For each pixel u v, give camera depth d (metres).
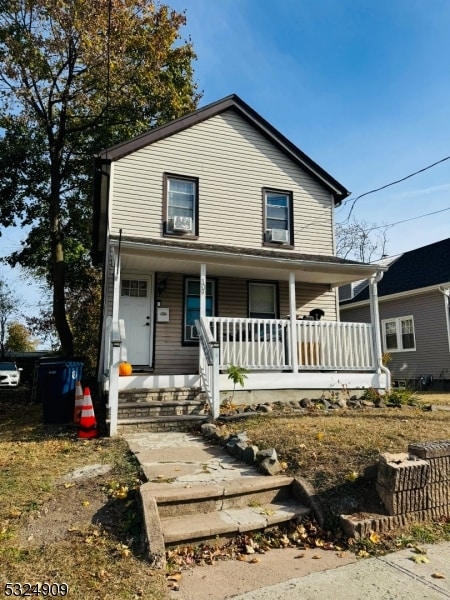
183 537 3.54
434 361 17.16
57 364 8.29
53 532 3.57
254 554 3.53
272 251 11.21
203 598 2.82
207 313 10.98
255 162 12.08
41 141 17.28
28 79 16.23
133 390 8.12
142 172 10.79
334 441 5.36
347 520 3.82
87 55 15.50
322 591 2.93
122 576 3.01
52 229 16.62
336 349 9.63
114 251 8.58
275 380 9.01
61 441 6.44
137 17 16.56
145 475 4.61
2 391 15.97
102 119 16.98
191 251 8.86
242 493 4.25
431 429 5.93
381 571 3.21
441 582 3.06
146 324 10.42
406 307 18.62
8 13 15.26
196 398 8.48
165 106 17.22
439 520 4.08
